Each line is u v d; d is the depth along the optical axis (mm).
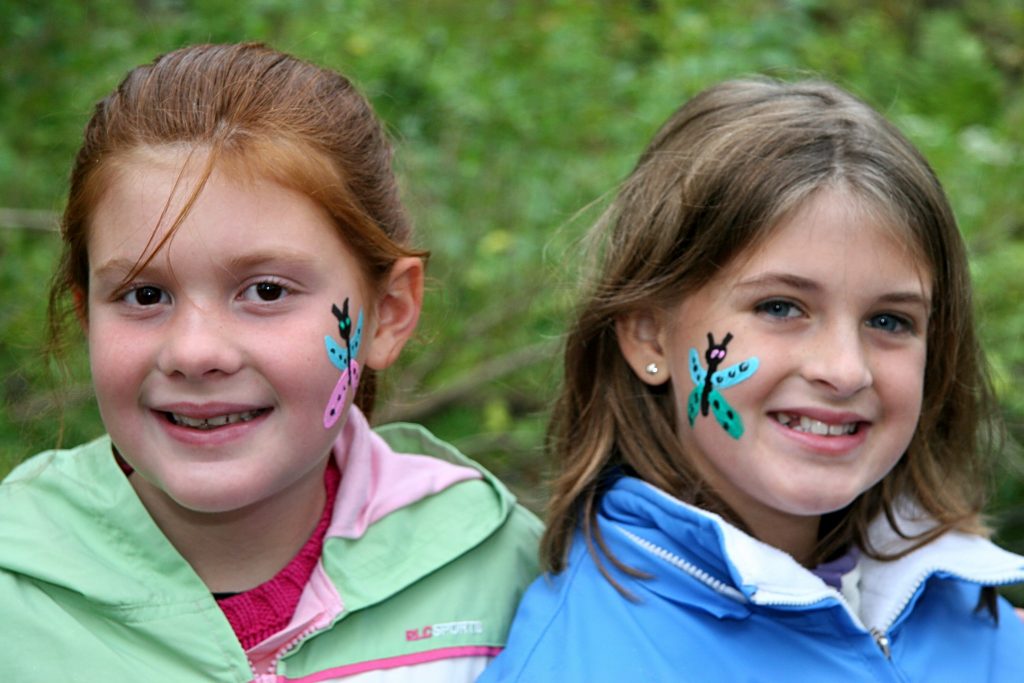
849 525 2877
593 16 6023
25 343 4504
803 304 2566
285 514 2582
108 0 5543
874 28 6531
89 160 2455
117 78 5023
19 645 2422
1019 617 2975
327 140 2518
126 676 2412
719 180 2629
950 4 8102
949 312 2779
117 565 2490
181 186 2344
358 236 2520
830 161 2594
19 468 2680
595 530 2740
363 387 2873
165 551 2498
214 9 5453
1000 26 7879
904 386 2611
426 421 5867
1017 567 2754
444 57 5715
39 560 2469
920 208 2635
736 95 2816
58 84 5391
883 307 2592
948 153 5816
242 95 2453
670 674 2539
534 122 5652
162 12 5742
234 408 2387
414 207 4066
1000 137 6348
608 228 2943
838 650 2631
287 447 2436
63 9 5410
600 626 2594
